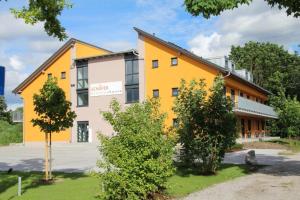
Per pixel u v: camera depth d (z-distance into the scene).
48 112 17.42
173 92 40.53
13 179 17.44
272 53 71.81
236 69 54.34
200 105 17.97
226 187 14.34
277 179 16.02
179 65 40.28
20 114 65.19
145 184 11.50
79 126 46.34
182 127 18.09
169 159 12.05
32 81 49.88
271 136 56.03
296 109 41.50
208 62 38.25
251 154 21.44
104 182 11.62
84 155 31.06
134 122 11.80
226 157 26.47
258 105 46.47
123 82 43.91
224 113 17.80
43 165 24.38
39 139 48.94
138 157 11.31
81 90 46.56
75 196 12.85
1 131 55.69
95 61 45.81
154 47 41.81
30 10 14.48
